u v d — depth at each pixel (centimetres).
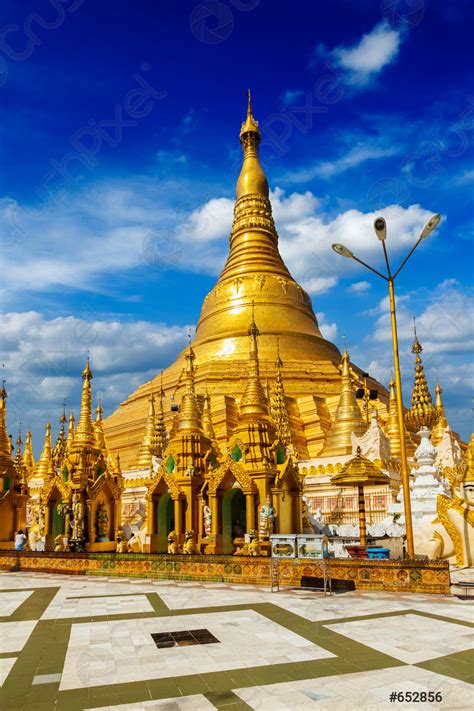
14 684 1046
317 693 984
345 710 911
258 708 921
